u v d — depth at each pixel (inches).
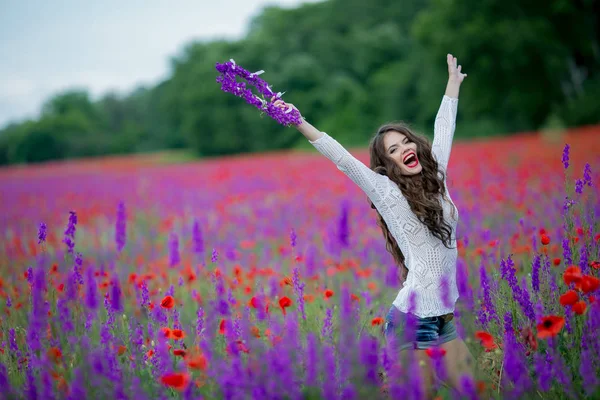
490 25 1825.8
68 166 2066.9
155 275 237.9
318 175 755.4
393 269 226.2
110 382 129.1
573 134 994.1
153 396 134.3
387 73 3068.4
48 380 122.8
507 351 125.0
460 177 555.8
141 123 4717.0
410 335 127.6
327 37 3385.8
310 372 121.0
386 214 155.4
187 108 3243.1
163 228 460.1
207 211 543.8
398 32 3476.9
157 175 1135.6
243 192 674.2
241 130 3075.8
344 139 2615.7
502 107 1969.7
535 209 331.0
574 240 157.6
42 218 564.1
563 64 1813.5
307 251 264.4
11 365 151.3
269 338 158.7
